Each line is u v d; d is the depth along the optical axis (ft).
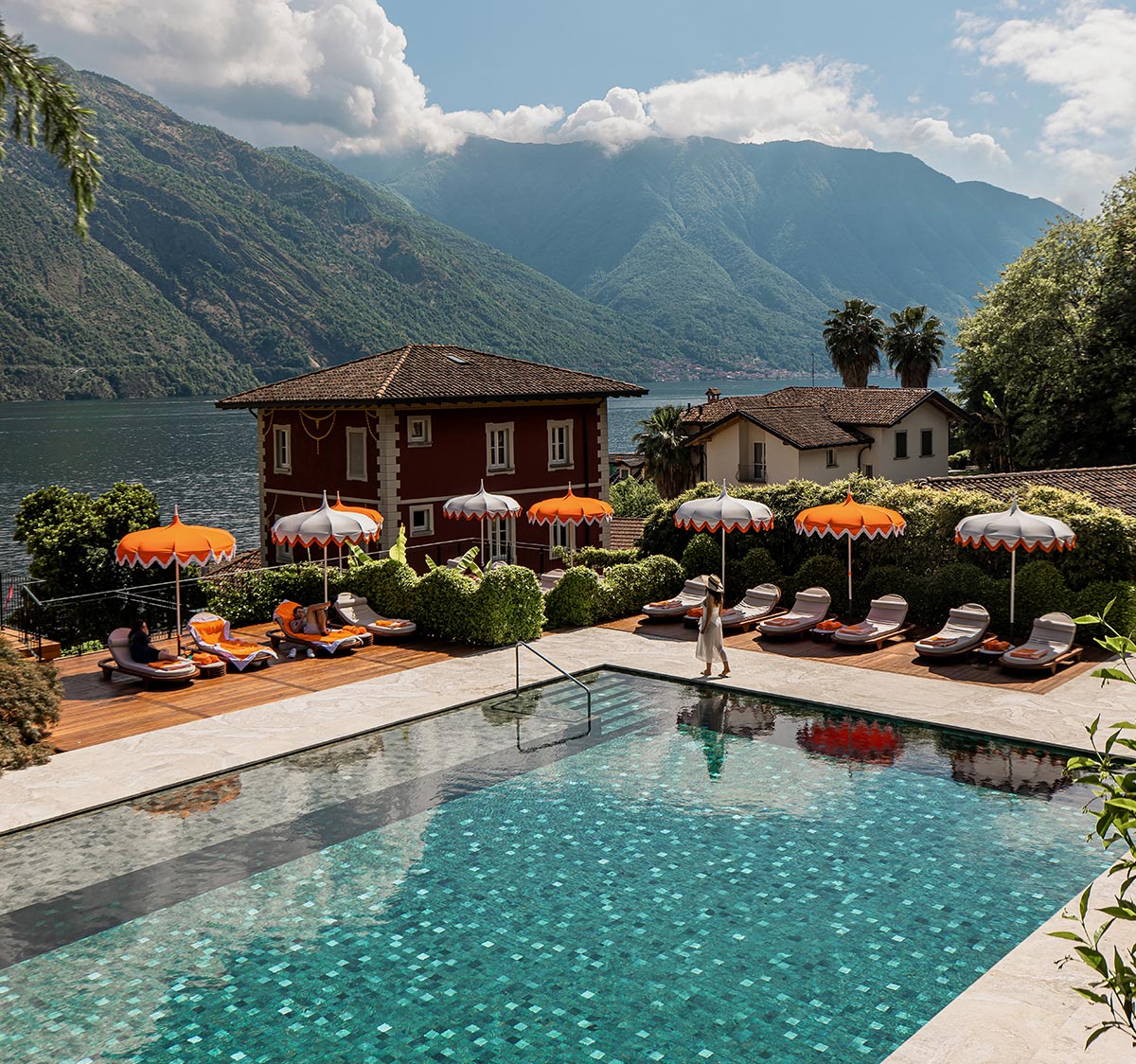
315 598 79.46
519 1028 26.20
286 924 31.86
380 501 102.99
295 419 113.60
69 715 53.21
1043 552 69.62
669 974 28.71
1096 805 40.55
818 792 42.65
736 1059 24.62
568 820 39.99
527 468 114.93
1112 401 154.40
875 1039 25.35
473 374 111.86
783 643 69.62
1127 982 12.23
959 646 62.34
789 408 181.98
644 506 196.95
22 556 234.17
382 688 58.23
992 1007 26.09
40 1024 26.63
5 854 37.06
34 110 45.68
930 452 188.96
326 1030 26.25
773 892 33.73
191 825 39.55
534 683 59.31
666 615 76.59
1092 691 55.72
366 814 40.65
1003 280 180.75
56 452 525.34
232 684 59.26
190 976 28.94
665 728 51.75
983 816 39.83
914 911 32.24
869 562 78.23
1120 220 158.92
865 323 261.65
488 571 68.69
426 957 29.84
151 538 59.82
